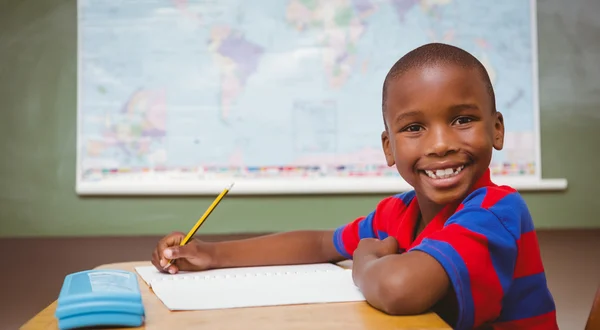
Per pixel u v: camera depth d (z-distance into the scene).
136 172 3.37
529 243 0.72
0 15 3.38
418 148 0.70
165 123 3.38
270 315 0.58
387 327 0.54
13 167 3.38
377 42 3.42
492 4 3.44
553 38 3.49
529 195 3.49
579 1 3.49
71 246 3.06
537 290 0.73
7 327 1.76
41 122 3.39
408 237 0.80
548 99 3.50
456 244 0.62
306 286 0.70
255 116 3.39
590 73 3.50
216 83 3.39
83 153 3.36
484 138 0.69
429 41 3.44
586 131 3.51
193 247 0.86
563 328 1.69
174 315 0.58
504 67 3.45
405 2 3.43
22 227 3.37
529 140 3.45
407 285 0.58
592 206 3.51
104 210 3.38
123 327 0.54
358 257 0.69
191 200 3.38
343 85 3.41
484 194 0.70
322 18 3.40
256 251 0.91
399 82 0.71
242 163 3.39
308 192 3.37
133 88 3.37
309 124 3.39
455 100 0.68
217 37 3.39
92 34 3.36
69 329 0.53
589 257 2.71
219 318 0.57
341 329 0.53
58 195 3.38
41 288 2.23
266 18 3.39
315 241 0.94
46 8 3.39
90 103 3.36
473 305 0.61
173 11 3.38
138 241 3.17
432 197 0.71
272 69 3.40
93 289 0.57
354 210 3.41
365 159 3.40
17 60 3.39
